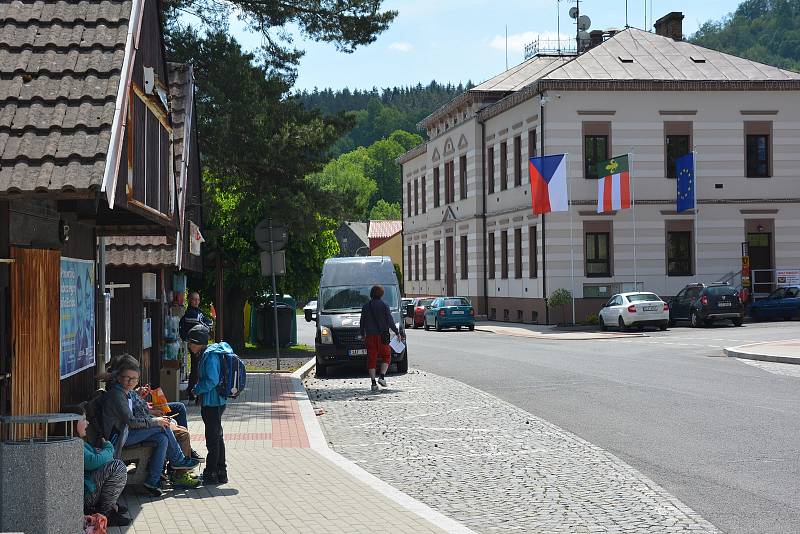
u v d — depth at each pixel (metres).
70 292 9.33
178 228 12.50
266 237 25.02
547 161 43.53
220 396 9.84
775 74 48.44
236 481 9.97
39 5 8.41
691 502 8.82
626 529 7.85
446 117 65.69
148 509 8.64
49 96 7.63
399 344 24.05
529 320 50.31
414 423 14.90
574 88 46.94
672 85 47.03
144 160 9.39
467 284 60.81
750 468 10.39
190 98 18.69
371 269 25.81
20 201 7.88
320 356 24.36
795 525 7.85
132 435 9.25
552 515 8.45
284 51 27.44
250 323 38.53
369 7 26.48
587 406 16.23
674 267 47.50
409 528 7.76
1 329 7.48
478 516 8.48
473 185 59.12
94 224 10.38
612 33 62.38
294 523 7.99
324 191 28.09
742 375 20.84
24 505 6.47
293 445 12.48
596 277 47.03
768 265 48.03
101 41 8.09
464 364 26.09
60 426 8.42
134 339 16.23
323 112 28.19
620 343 33.34
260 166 26.69
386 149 163.50
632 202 46.94
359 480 9.98
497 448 12.31
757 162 48.03
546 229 46.91
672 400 16.59
